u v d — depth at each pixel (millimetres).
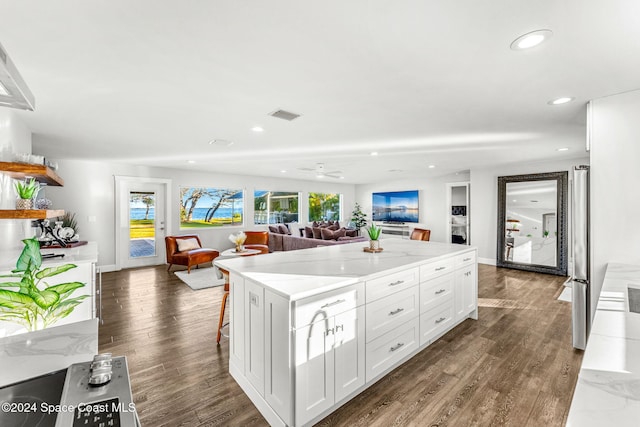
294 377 1608
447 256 2838
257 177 7906
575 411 637
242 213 7750
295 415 1608
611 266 2150
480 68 1799
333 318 1802
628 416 613
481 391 2023
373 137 3518
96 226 5555
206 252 5707
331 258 2607
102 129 3145
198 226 7098
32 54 1604
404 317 2332
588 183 2400
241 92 2150
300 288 1705
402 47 1557
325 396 1762
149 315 3400
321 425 1718
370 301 2041
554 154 4738
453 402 1912
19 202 2320
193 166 6113
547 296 4156
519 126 3068
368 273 2049
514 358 2457
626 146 2189
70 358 877
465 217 7312
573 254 2523
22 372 808
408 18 1308
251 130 3191
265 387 1820
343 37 1462
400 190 8844
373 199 9695
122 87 2053
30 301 1399
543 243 5512
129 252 5969
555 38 1469
